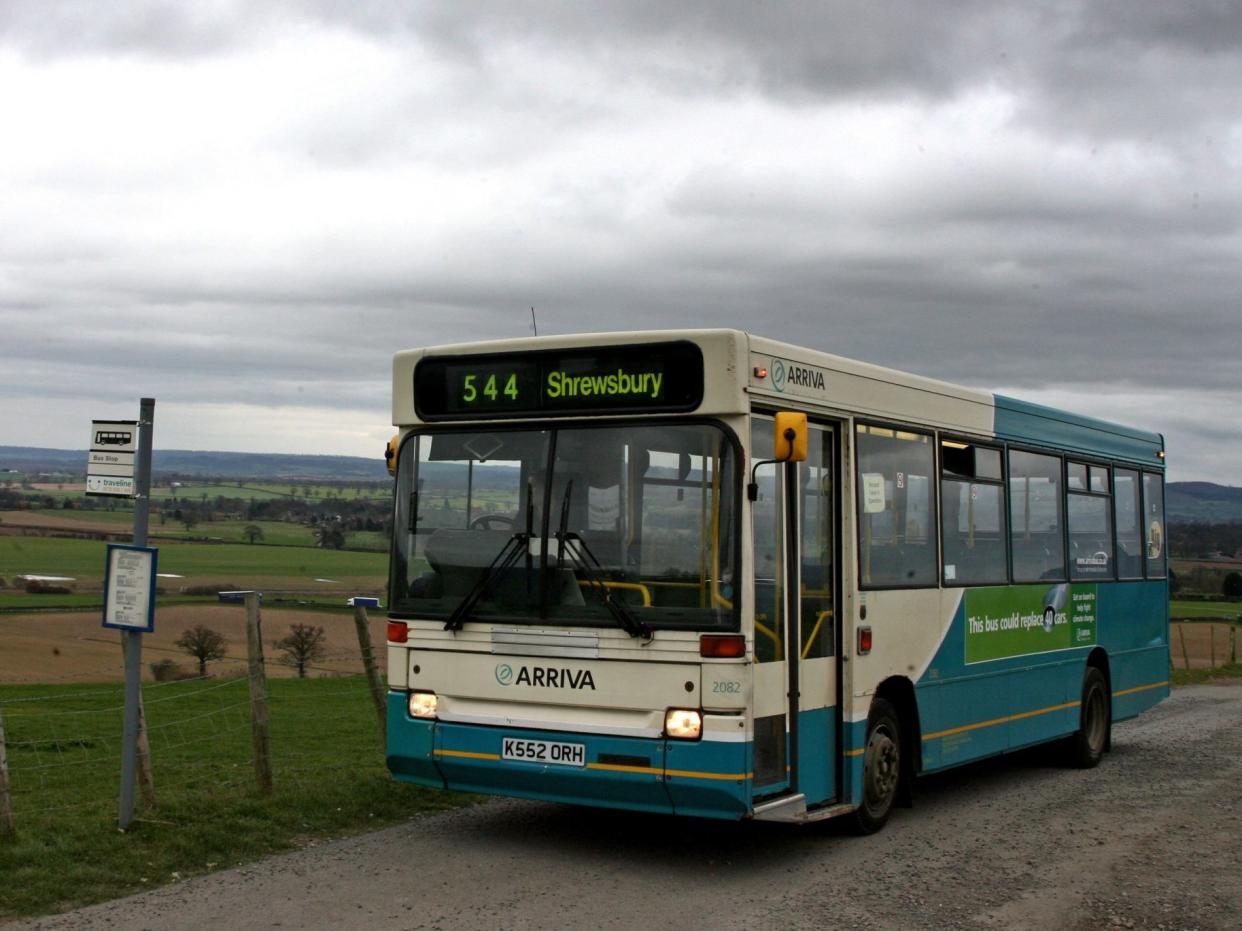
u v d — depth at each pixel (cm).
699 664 799
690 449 822
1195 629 4300
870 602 969
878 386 1005
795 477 889
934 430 1097
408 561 902
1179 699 2312
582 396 854
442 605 882
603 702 822
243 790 1020
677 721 801
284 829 932
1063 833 1005
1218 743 1617
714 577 803
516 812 1034
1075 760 1386
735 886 813
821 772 913
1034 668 1272
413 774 896
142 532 857
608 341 848
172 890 766
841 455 952
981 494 1182
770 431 857
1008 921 740
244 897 753
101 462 848
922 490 1070
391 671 900
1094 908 771
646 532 825
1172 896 802
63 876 768
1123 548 1528
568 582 841
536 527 855
